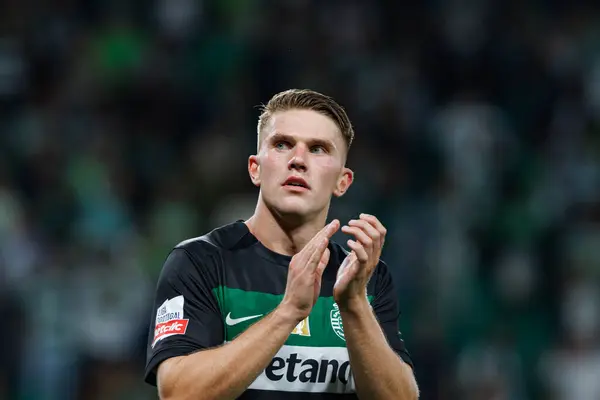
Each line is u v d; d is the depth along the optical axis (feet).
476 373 106.73
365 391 36.50
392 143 132.16
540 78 142.10
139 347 102.47
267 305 37.65
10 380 98.02
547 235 123.03
